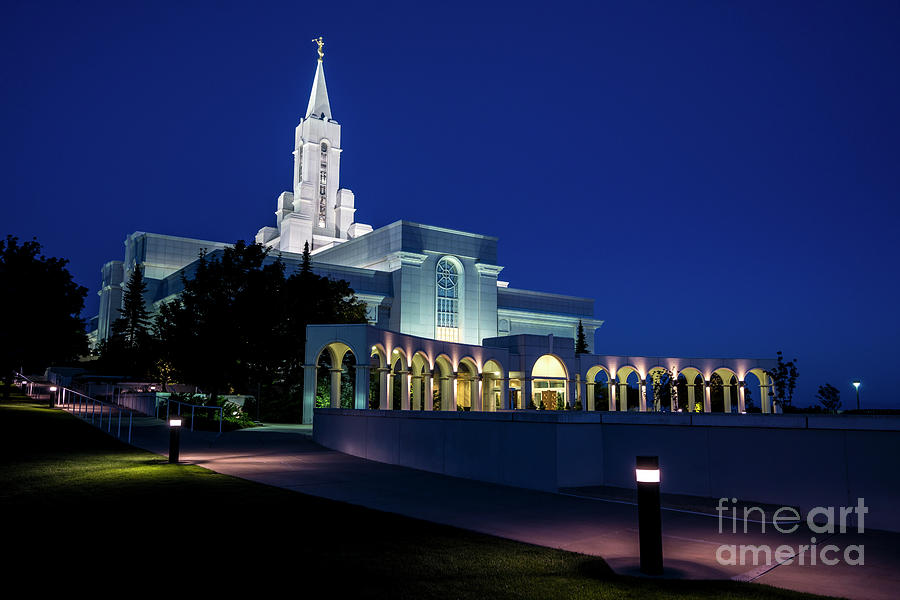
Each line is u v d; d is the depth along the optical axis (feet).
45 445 69.92
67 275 150.61
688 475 45.01
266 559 26.37
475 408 174.19
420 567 25.71
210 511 36.01
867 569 27.27
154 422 103.30
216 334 127.24
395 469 58.44
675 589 23.52
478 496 44.62
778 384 127.03
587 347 276.62
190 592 22.22
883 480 36.45
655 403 178.81
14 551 27.35
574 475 47.39
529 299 287.48
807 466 39.65
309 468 57.57
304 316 144.25
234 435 87.40
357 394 123.44
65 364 227.61
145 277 265.95
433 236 241.76
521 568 25.91
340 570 25.00
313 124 377.71
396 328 230.68
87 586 22.75
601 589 23.30
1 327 139.23
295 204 370.53
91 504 37.78
